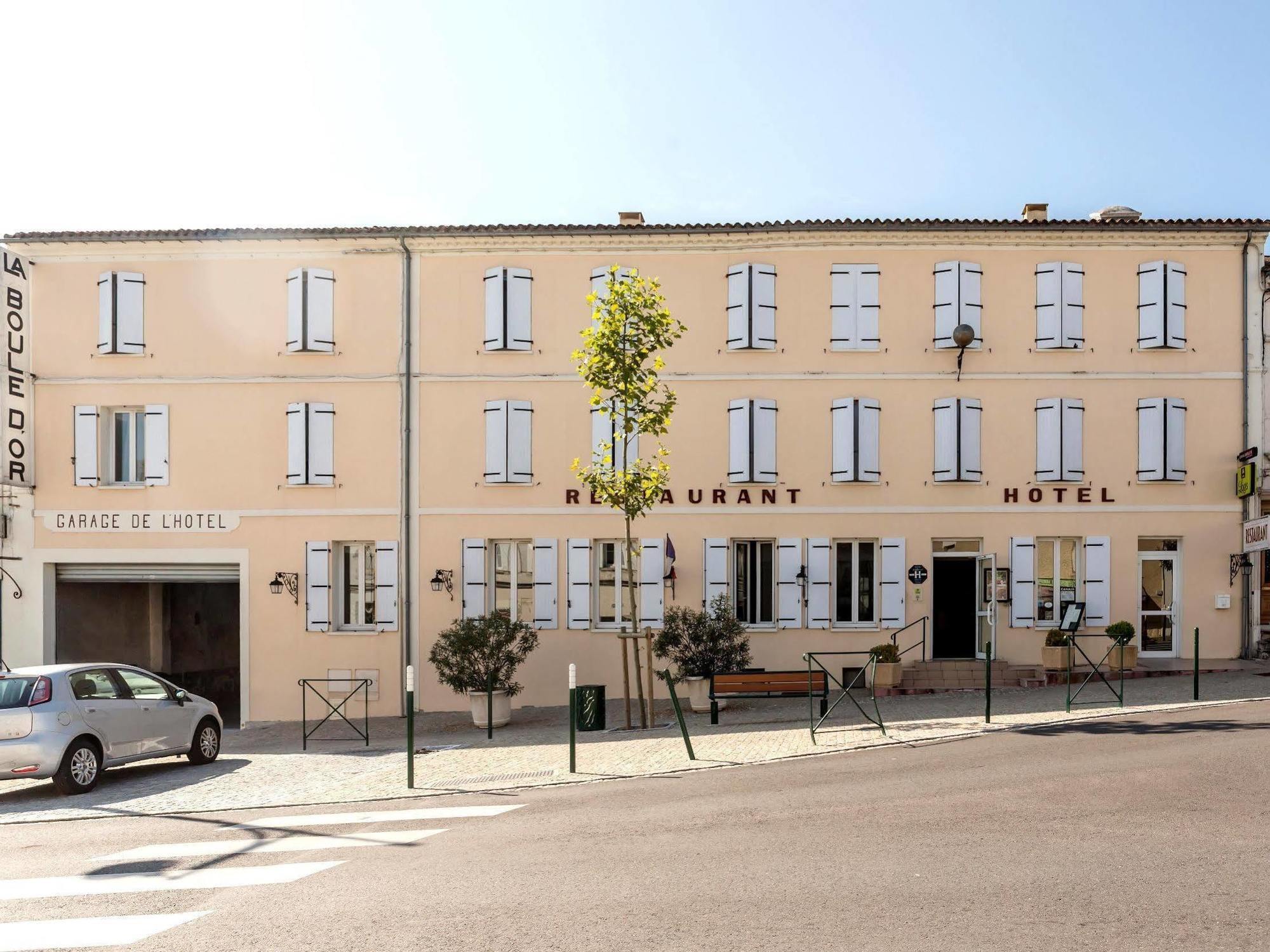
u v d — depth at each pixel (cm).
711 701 1458
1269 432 1719
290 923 554
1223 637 1702
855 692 1616
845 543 1759
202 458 1788
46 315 1806
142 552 1784
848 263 1753
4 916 581
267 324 1794
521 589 1777
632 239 1762
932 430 1739
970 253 1748
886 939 491
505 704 1538
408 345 1777
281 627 1761
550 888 598
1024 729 1147
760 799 844
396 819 842
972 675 1620
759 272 1742
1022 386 1734
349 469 1772
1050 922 509
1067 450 1716
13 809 980
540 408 1766
